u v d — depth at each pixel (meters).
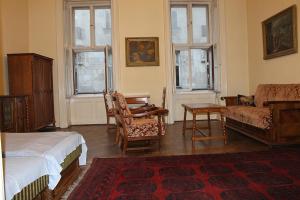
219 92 7.14
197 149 4.11
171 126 6.51
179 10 7.44
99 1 7.28
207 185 2.62
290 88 4.72
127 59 7.11
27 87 5.66
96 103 7.34
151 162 3.48
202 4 7.44
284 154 3.64
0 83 5.52
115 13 7.06
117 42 7.08
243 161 3.37
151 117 4.79
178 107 7.41
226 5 7.11
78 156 3.05
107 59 7.22
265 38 6.00
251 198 2.29
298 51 4.85
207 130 5.69
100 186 2.69
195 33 7.49
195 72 7.52
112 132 5.95
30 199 1.82
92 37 7.37
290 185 2.54
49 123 6.52
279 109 3.99
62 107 6.96
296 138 4.04
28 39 6.95
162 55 7.15
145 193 2.48
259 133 4.34
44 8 6.98
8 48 5.89
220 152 3.88
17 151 2.15
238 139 4.77
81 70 7.45
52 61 6.83
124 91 7.14
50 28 7.00
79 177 2.96
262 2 6.18
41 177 2.00
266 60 6.07
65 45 7.07
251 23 6.83
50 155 2.16
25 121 5.41
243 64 7.17
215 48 7.25
